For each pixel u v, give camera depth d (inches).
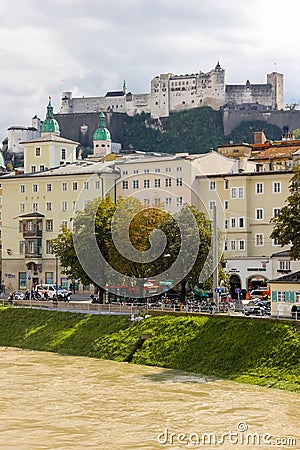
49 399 3789.4
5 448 2881.4
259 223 7603.4
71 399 3774.6
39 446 2908.5
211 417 3334.2
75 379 4323.3
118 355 5007.4
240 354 4355.3
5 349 5679.1
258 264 7229.3
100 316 5639.8
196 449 2851.9
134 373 4463.6
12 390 4028.1
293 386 3885.3
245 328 4527.6
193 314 4960.6
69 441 2977.4
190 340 4734.3
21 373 4557.1
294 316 4682.6
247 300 6072.8
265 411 3427.7
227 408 3499.0
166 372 4466.0
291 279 4980.3
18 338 5954.7
